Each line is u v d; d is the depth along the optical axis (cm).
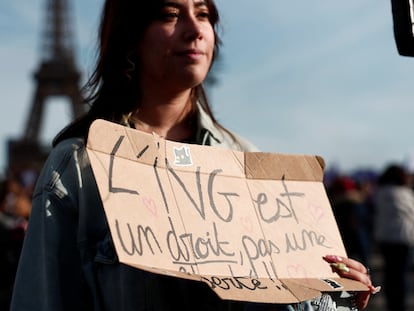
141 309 246
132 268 247
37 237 250
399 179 1210
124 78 279
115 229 224
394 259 1201
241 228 251
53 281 246
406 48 256
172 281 252
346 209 1227
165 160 246
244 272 242
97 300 248
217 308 252
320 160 278
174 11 271
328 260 260
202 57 274
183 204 243
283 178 271
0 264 584
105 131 232
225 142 296
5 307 581
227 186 257
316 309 252
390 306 1205
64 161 255
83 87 291
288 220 263
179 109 286
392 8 257
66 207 252
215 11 285
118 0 277
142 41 275
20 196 809
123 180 233
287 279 249
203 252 238
